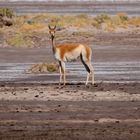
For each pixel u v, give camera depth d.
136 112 52.66
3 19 141.50
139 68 81.12
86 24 143.00
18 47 108.12
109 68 81.25
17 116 50.97
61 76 68.69
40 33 128.25
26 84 67.31
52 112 52.47
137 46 109.81
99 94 60.03
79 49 66.31
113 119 49.94
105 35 129.12
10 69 80.75
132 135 44.69
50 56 95.94
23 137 43.97
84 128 46.72
